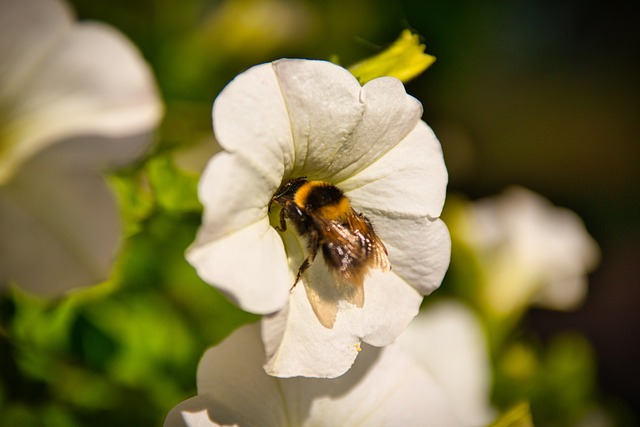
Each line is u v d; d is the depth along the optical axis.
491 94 0.42
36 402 0.26
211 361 0.22
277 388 0.22
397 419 0.23
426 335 0.29
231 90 0.20
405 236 0.22
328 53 0.27
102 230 0.20
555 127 0.48
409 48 0.23
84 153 0.20
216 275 0.20
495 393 0.31
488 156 0.45
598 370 0.48
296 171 0.22
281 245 0.21
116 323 0.26
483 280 0.31
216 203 0.20
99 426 0.26
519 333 0.32
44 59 0.20
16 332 0.25
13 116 0.20
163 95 0.26
